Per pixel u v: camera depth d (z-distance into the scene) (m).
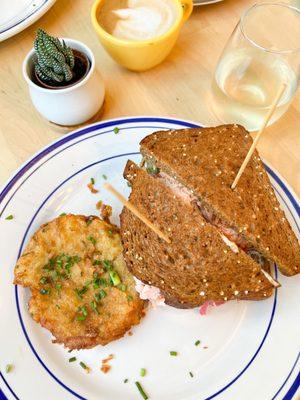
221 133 0.24
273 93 0.25
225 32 0.31
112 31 0.27
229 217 0.21
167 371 0.21
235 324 0.22
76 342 0.21
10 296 0.22
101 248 0.23
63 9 0.32
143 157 0.25
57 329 0.21
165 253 0.21
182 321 0.22
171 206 0.22
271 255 0.21
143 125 0.27
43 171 0.25
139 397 0.21
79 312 0.22
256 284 0.21
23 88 0.29
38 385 0.20
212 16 0.32
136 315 0.22
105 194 0.26
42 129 0.28
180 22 0.26
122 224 0.23
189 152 0.23
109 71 0.30
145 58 0.27
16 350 0.21
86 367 0.21
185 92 0.29
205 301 0.22
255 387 0.20
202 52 0.30
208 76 0.30
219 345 0.22
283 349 0.21
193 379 0.21
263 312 0.22
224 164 0.22
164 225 0.22
